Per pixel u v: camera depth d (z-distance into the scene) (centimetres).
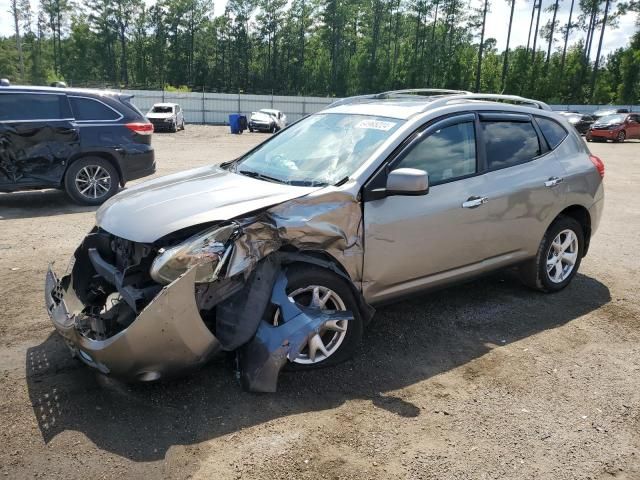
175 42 9125
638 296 527
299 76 9200
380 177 379
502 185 448
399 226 386
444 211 408
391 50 9000
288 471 271
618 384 365
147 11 9075
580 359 398
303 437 298
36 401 322
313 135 450
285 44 9319
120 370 304
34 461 272
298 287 348
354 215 366
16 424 300
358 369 372
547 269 511
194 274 299
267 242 333
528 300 507
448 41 8262
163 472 267
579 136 542
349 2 8725
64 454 277
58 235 690
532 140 490
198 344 311
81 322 327
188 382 346
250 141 2533
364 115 445
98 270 360
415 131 405
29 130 828
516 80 7019
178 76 9175
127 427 300
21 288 500
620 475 278
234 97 4594
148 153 941
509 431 310
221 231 317
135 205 366
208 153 1802
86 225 748
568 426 317
